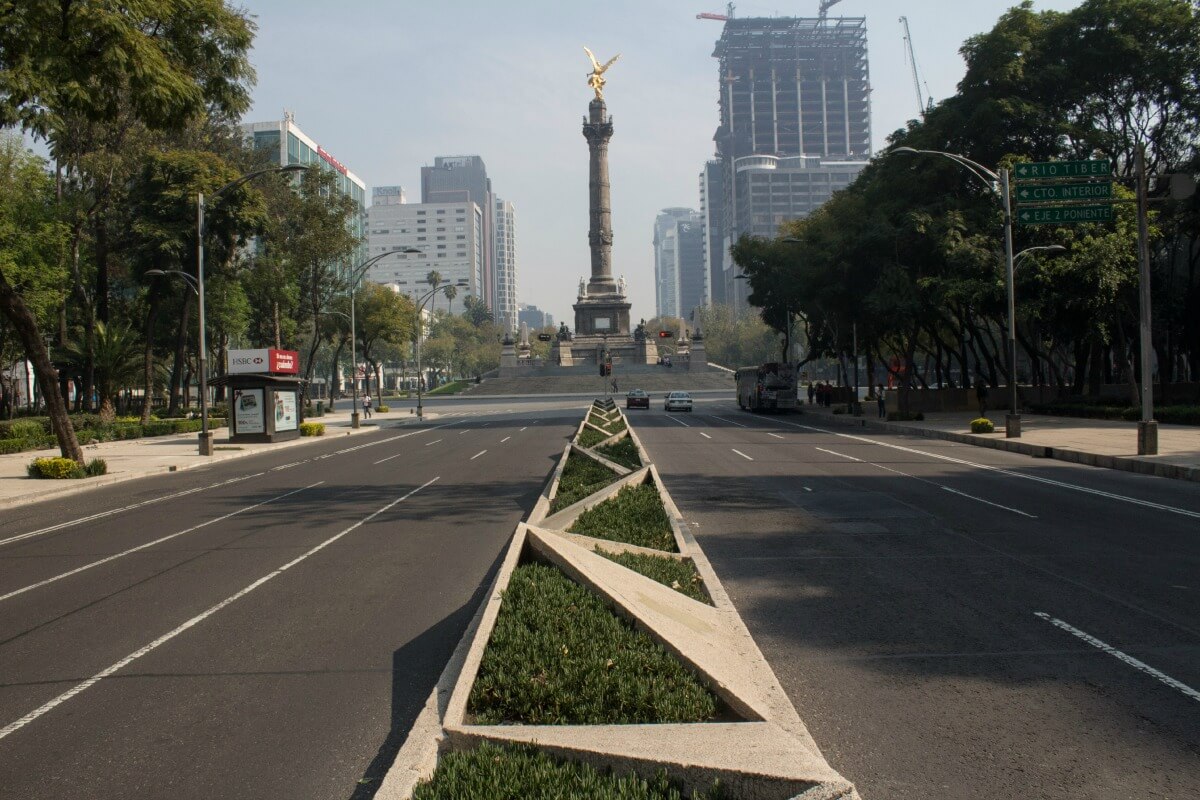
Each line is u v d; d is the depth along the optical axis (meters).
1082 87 41.78
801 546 12.23
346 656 7.57
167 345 70.94
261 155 65.25
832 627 8.16
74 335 58.38
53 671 7.39
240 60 22.22
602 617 6.59
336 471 25.92
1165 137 42.28
